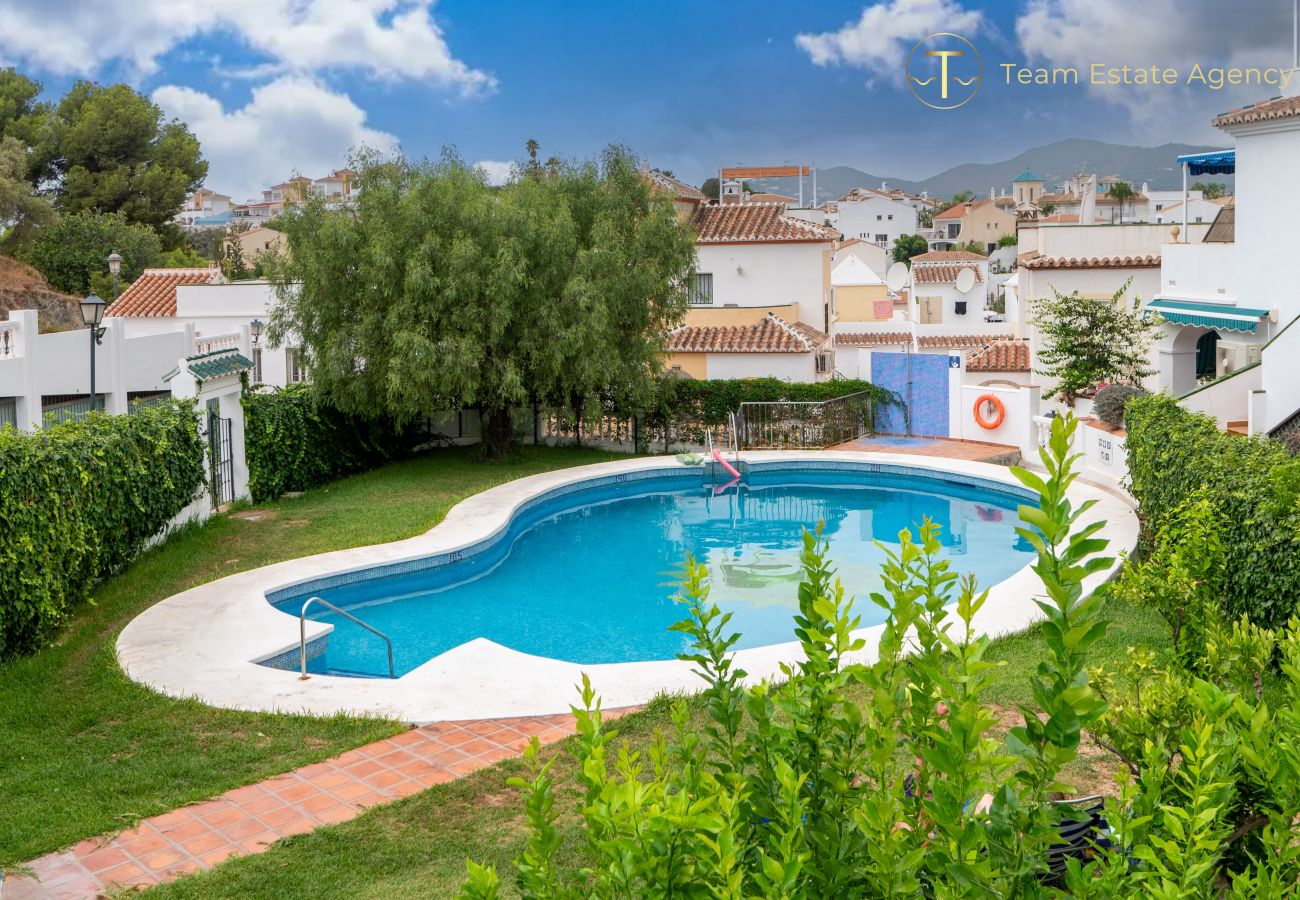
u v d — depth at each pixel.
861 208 127.69
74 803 8.36
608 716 10.05
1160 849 3.33
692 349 33.62
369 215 24.94
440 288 24.56
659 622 15.45
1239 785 4.51
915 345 48.66
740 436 29.36
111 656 12.08
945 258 69.19
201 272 38.25
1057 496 2.85
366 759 9.23
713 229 39.06
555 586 17.58
